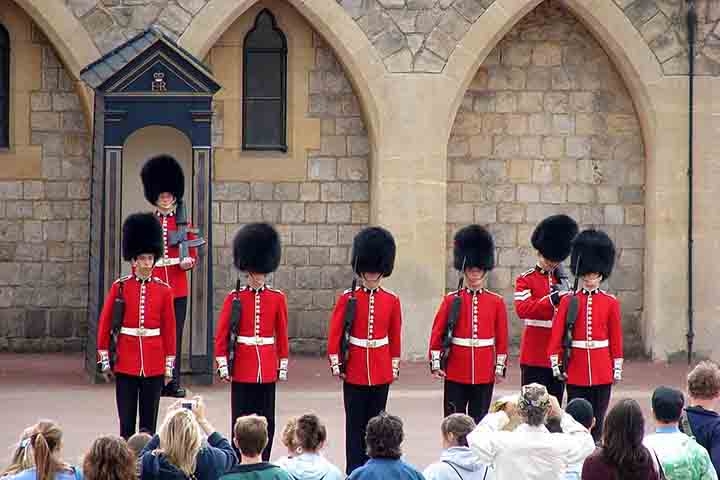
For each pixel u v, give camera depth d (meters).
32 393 49.44
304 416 30.50
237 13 57.09
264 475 27.44
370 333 39.72
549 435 28.05
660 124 58.19
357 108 59.25
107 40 56.78
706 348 58.50
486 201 59.75
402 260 57.47
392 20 57.50
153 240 40.56
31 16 57.00
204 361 51.47
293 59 58.78
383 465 28.14
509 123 59.62
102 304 50.56
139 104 50.59
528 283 43.66
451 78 57.59
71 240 58.59
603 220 60.00
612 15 57.97
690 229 58.22
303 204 59.28
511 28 59.41
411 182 57.50
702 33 58.12
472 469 30.02
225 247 58.97
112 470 25.20
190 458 27.17
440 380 54.06
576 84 59.69
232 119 58.66
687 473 27.72
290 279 59.34
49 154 58.34
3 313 58.50
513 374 56.19
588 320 40.81
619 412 25.84
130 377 40.41
